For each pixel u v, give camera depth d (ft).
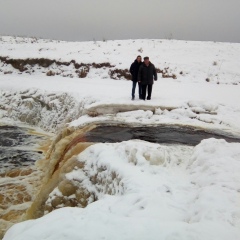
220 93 53.01
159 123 35.32
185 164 20.90
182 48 89.56
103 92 49.96
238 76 72.84
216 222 12.03
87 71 73.56
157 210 13.58
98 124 34.45
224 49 90.48
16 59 78.38
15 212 24.63
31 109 54.29
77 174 20.90
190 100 42.01
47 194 22.11
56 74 74.84
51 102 51.78
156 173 18.24
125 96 46.60
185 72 73.36
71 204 20.15
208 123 36.14
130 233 11.19
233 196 14.34
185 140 28.68
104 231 11.36
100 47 90.84
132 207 13.93
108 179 18.83
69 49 90.12
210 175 17.22
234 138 30.01
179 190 16.17
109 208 14.21
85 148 24.53
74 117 45.24
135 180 16.83
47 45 96.84
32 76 73.31
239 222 12.22
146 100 43.50
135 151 19.72
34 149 40.09
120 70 70.54
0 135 45.73
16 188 28.84
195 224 11.75
